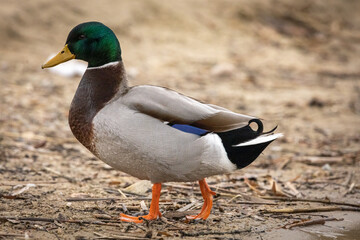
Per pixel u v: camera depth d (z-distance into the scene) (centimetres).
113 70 710
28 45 1925
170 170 673
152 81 1738
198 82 1781
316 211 809
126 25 2197
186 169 671
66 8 2133
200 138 656
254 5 2711
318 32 2741
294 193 901
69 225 705
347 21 3006
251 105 1570
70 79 1714
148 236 673
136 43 2119
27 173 950
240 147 666
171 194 874
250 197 866
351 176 1012
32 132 1218
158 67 1909
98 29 713
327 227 743
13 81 1603
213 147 661
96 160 1070
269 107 1562
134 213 771
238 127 656
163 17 2348
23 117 1316
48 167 996
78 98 700
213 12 2528
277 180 981
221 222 745
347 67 2231
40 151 1095
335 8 3066
